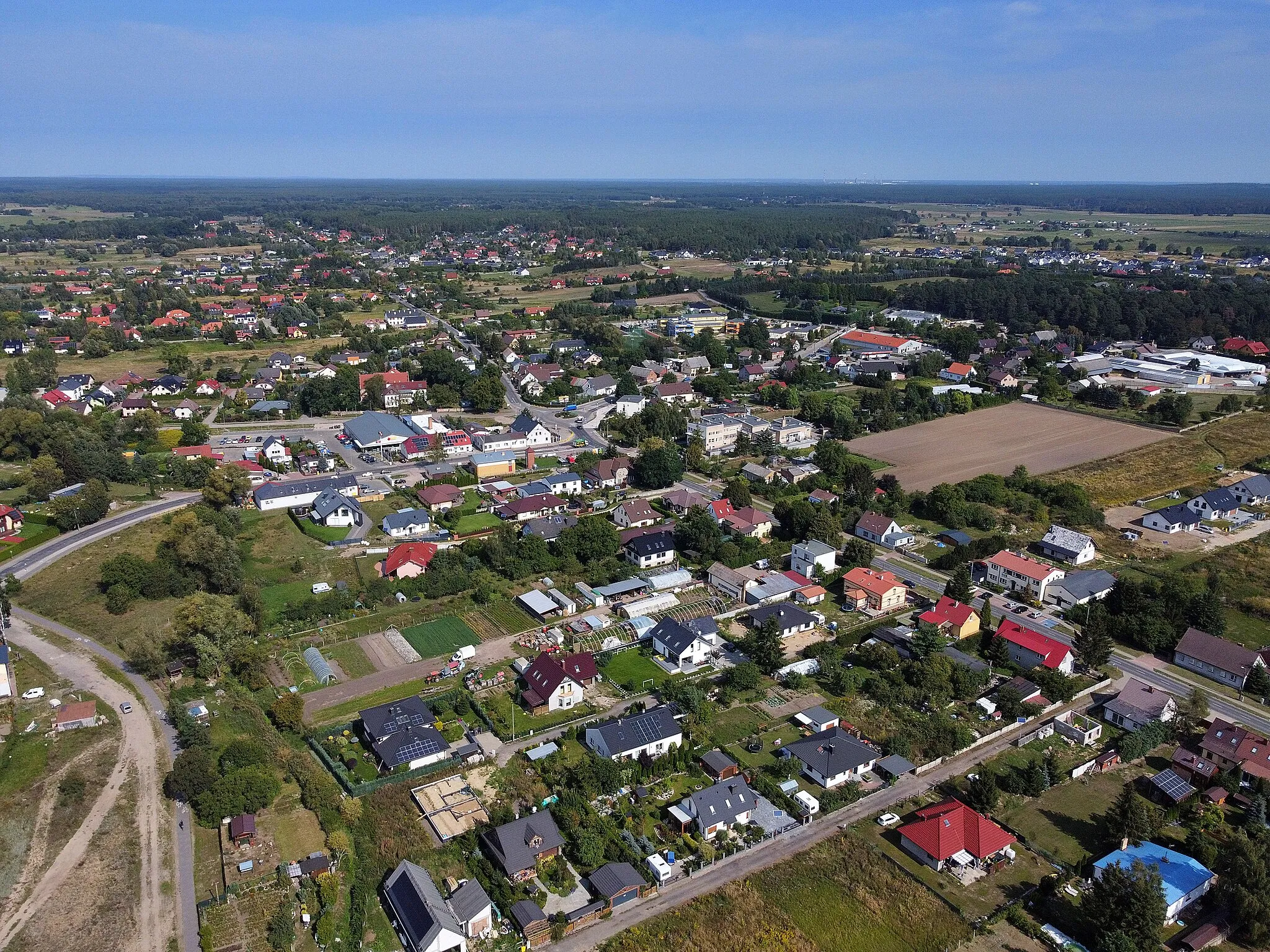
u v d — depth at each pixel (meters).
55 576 109.06
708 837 66.69
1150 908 55.50
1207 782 73.56
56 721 78.25
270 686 86.06
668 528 126.75
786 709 84.56
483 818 67.75
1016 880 62.94
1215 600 97.81
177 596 104.62
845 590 107.62
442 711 81.69
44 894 59.66
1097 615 98.50
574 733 79.62
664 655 93.94
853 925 58.75
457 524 128.00
